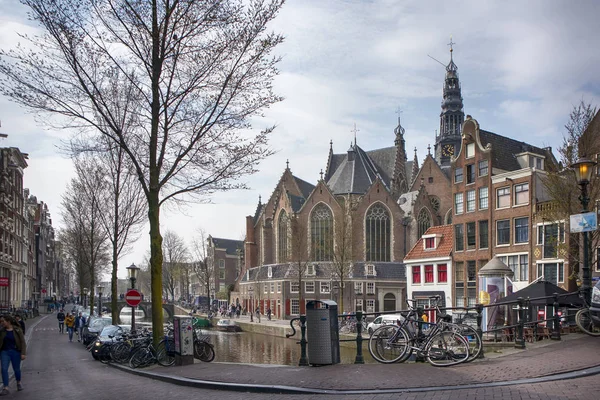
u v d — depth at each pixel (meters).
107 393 12.85
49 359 26.44
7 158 62.50
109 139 28.11
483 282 33.31
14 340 14.23
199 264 109.88
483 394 9.34
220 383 12.28
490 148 48.44
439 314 14.17
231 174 20.69
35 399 12.54
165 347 18.72
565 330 19.41
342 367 13.23
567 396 8.86
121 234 38.03
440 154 106.25
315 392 10.64
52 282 136.62
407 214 83.75
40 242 107.88
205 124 19.95
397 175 97.81
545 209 41.84
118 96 26.09
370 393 10.19
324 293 75.94
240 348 47.38
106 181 37.25
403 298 76.50
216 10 19.08
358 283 74.75
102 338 26.66
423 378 11.06
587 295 15.63
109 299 96.94
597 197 29.03
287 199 86.44
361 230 79.56
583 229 15.36
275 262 87.69
